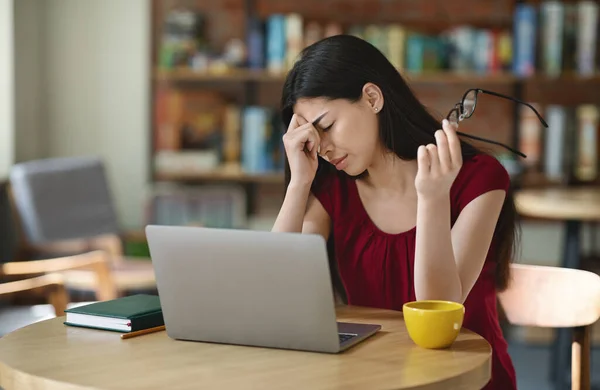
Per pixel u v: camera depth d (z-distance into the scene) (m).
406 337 1.97
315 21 6.17
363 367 1.72
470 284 2.24
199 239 1.87
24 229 5.09
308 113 2.28
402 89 2.36
